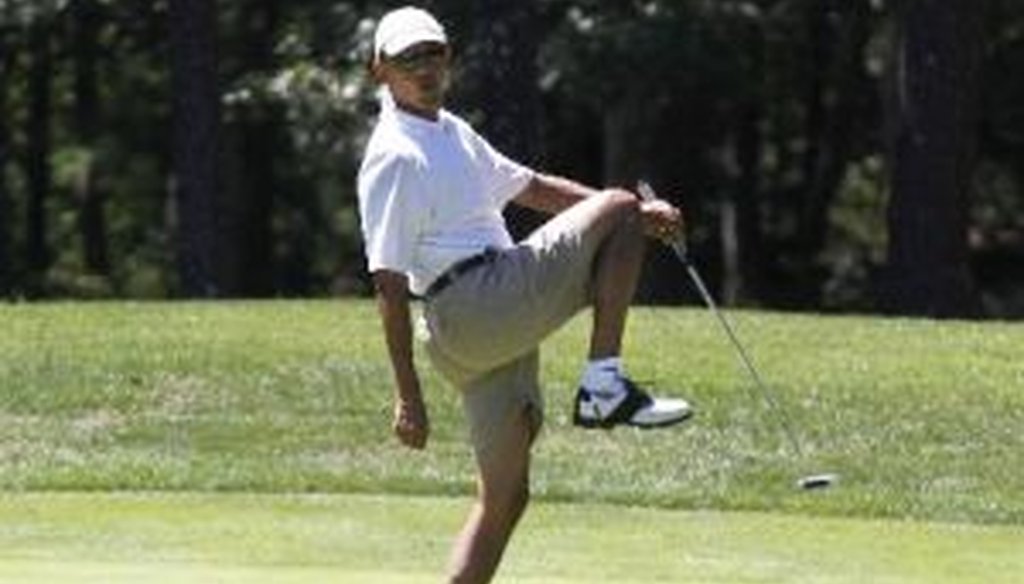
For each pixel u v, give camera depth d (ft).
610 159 329.11
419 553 96.99
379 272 71.61
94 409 155.63
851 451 144.25
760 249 396.57
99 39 362.33
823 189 392.27
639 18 288.92
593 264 71.87
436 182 71.72
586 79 288.71
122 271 431.02
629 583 87.10
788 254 404.98
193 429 151.74
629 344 172.96
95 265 430.61
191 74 289.53
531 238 72.38
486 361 73.36
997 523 118.83
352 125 304.71
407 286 71.97
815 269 399.65
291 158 382.01
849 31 345.10
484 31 263.49
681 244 73.97
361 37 293.23
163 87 398.21
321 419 153.17
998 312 380.78
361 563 92.68
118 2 338.13
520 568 91.76
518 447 75.56
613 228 71.61
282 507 115.65
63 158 429.38
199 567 88.28
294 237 422.82
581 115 357.41
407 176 71.46
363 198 72.18
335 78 297.94
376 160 71.92
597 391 70.64
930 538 105.60
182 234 292.20
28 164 416.05
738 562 95.04
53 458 143.64
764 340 176.96
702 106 333.42
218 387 160.15
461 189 72.23
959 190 258.16
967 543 103.65
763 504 126.72
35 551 94.94
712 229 398.83
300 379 162.09
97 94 401.08
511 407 75.25
